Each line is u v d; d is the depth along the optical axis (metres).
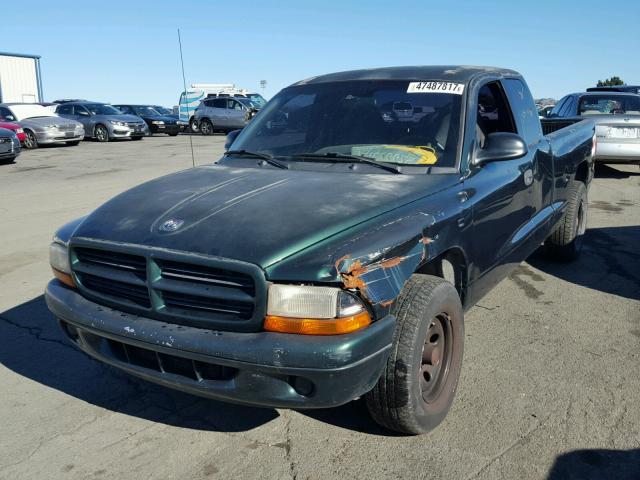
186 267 2.59
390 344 2.57
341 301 2.40
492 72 4.27
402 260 2.68
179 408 3.35
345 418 3.20
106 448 2.97
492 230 3.67
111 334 2.73
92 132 24.75
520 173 4.12
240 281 2.48
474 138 3.65
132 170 14.42
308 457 2.86
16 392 3.54
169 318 2.63
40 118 21.75
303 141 3.86
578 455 2.82
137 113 30.50
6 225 8.17
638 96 11.25
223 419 3.22
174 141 24.66
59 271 3.11
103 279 2.88
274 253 2.46
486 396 3.36
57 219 8.52
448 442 2.94
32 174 13.91
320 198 2.93
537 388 3.44
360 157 3.54
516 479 2.66
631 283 5.32
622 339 4.12
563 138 5.41
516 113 4.44
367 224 2.72
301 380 2.44
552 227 5.07
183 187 3.29
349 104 3.96
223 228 2.66
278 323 2.41
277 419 3.20
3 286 5.52
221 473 2.76
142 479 2.72
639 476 2.67
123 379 3.70
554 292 5.11
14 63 39.50
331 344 2.36
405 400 2.75
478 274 3.56
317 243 2.53
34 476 2.76
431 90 3.85
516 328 4.34
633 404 3.25
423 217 2.92
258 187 3.16
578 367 3.70
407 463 2.79
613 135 10.18
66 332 3.15
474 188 3.45
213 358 2.46
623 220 7.87
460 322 3.14
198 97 33.47
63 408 3.36
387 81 4.03
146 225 2.84
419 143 3.58
